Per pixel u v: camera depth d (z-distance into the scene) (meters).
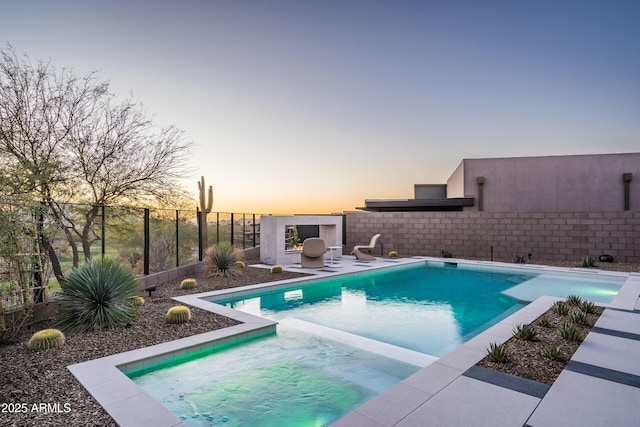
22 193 6.08
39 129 8.34
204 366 4.43
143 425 2.72
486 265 13.00
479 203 19.22
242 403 3.55
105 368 3.86
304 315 7.09
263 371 4.30
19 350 4.47
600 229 13.26
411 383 3.38
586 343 4.51
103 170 9.75
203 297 7.74
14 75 7.98
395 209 22.02
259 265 13.05
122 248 10.17
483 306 7.82
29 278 5.32
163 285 9.16
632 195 17.28
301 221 13.91
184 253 11.76
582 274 10.98
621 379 3.46
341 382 4.01
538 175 18.50
